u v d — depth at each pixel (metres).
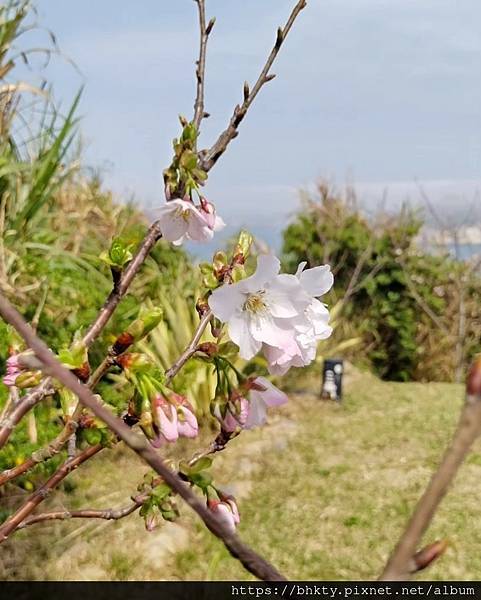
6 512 3.83
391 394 6.47
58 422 3.85
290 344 1.17
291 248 8.77
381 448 4.94
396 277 8.19
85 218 5.92
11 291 4.00
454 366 8.30
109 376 4.52
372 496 4.16
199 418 5.07
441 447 4.94
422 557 0.47
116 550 3.59
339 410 5.85
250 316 1.19
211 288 1.33
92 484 4.34
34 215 4.72
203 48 1.47
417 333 8.44
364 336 8.27
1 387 3.22
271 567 0.59
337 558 3.54
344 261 8.58
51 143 4.95
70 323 4.32
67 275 4.70
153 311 1.11
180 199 1.30
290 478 4.45
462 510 3.88
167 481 0.60
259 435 5.20
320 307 1.27
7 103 4.66
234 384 1.19
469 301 8.57
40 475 3.90
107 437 1.19
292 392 6.23
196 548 3.66
